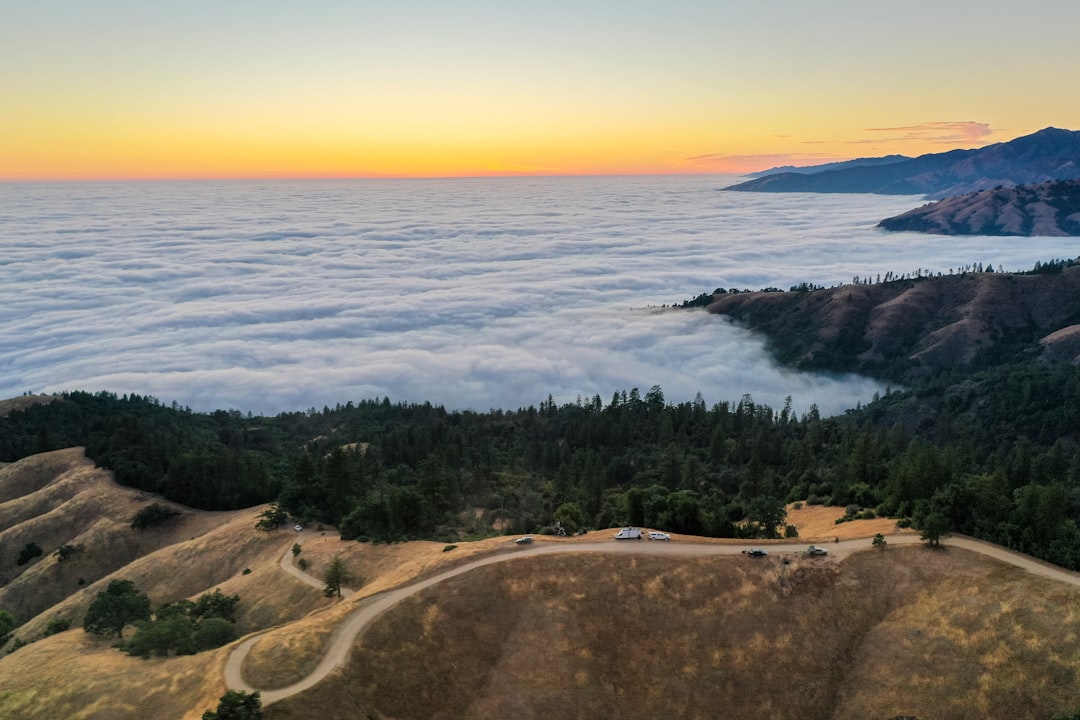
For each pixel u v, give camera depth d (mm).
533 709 72625
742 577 87062
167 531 151875
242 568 123375
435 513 137875
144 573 128500
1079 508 111562
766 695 75438
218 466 170750
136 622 97375
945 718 70375
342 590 103250
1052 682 70188
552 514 142500
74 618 119000
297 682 69438
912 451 139500
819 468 172500
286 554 119875
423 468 163000
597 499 153625
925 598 82812
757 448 198000
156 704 72562
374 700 69750
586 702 73938
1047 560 87688
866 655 78312
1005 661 73188
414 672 73875
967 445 191000
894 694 73625
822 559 90250
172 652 88375
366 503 132000
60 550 143625
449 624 79938
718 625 81625
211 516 156375
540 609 82938
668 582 86500
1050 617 76000
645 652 79188
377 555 112250
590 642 79562
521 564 88812
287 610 101688
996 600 80000
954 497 98562
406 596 82625
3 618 121875
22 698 78375
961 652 75375
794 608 83250
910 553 90688
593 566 88750
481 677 75750
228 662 74562
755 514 113688
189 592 121812
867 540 95875
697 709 74438
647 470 190875
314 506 140125
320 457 188750
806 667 77625
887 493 126875
